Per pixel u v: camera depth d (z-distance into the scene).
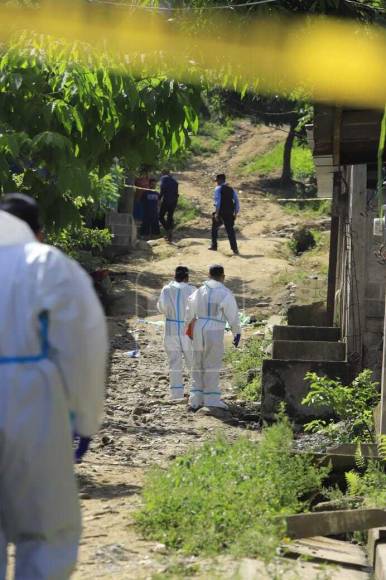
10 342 9.68
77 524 10.07
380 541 15.81
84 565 14.24
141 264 63.66
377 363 30.89
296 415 30.34
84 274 10.05
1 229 10.09
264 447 18.02
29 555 9.84
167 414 31.59
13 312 9.73
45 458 9.65
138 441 26.70
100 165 23.75
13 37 18.39
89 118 22.89
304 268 60.69
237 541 14.45
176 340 33.84
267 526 15.12
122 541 15.51
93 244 54.31
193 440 27.33
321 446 22.70
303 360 30.78
